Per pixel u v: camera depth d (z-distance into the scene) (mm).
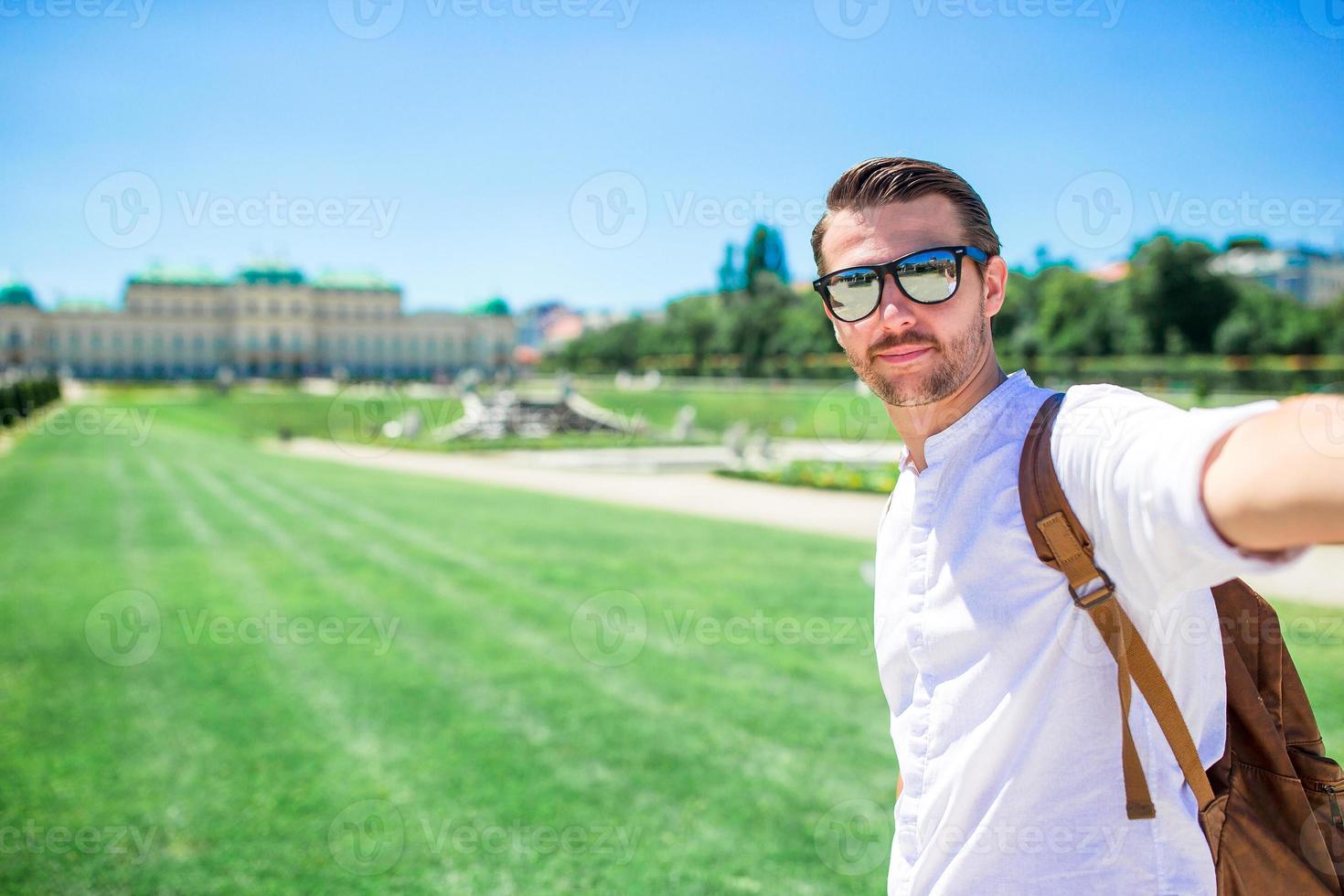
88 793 4492
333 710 5551
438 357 103562
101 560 10039
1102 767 1198
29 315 89875
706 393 50656
